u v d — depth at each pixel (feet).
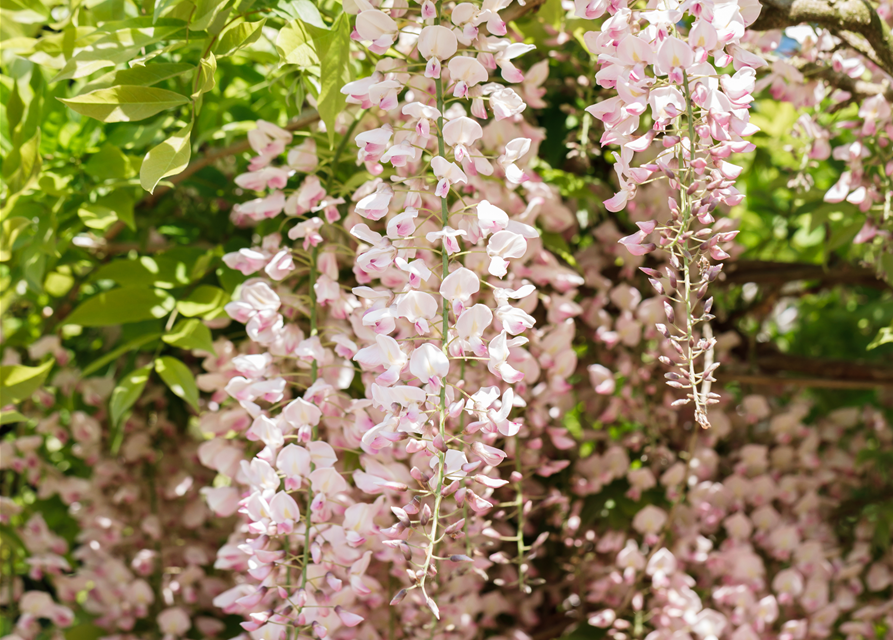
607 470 5.32
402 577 4.79
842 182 4.78
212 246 5.24
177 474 5.49
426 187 4.38
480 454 4.21
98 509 5.48
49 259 5.11
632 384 5.29
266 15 4.49
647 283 5.41
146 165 4.25
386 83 4.26
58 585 5.37
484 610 5.20
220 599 4.60
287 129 4.85
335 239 4.79
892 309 6.54
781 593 5.36
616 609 5.24
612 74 4.19
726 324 6.26
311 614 4.35
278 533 4.33
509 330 4.23
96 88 4.35
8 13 4.84
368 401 4.42
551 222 4.98
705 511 5.36
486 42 4.33
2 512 5.36
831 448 6.18
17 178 4.83
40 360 5.34
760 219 7.43
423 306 4.17
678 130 4.16
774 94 4.87
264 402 4.78
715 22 4.14
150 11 4.53
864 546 5.63
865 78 4.88
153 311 4.86
